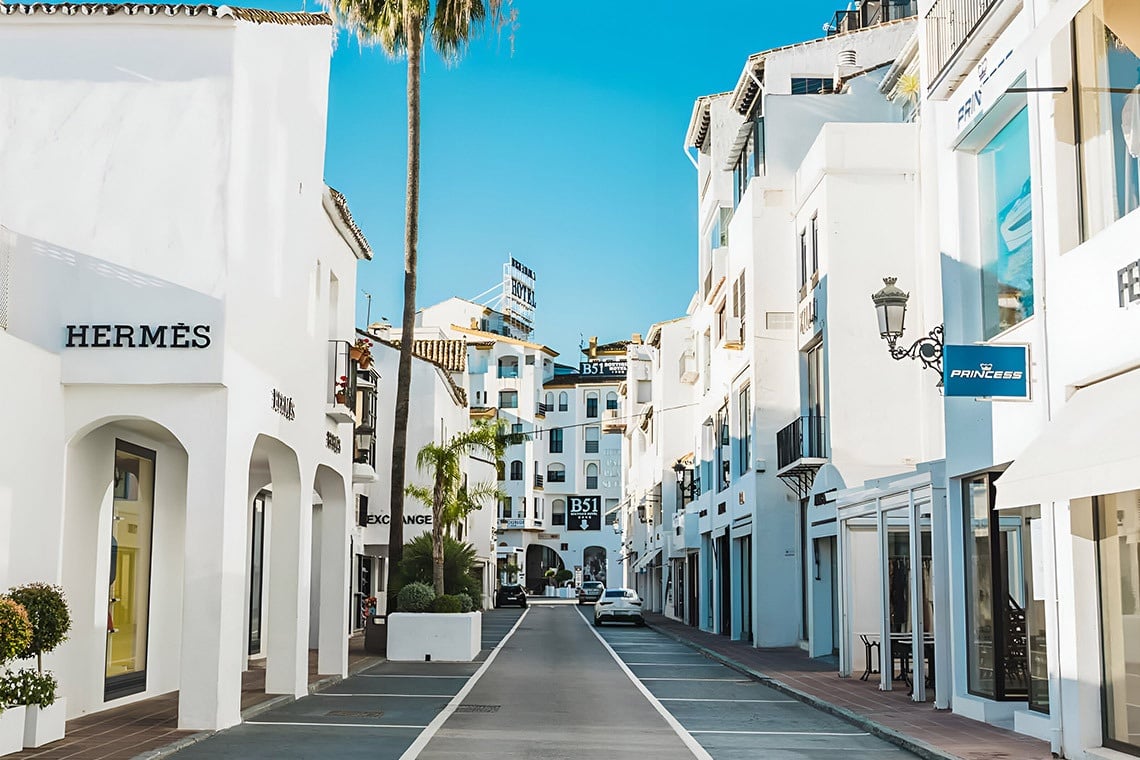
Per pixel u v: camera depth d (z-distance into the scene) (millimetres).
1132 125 11625
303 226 18547
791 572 31031
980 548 15484
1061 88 12719
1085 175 12656
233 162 14555
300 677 18531
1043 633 13719
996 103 14555
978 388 13289
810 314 28594
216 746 12906
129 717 15211
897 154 26812
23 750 12180
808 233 29062
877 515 19703
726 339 34281
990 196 15703
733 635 35781
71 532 14891
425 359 43719
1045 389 12984
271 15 16328
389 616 26984
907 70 28750
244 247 15070
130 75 14578
